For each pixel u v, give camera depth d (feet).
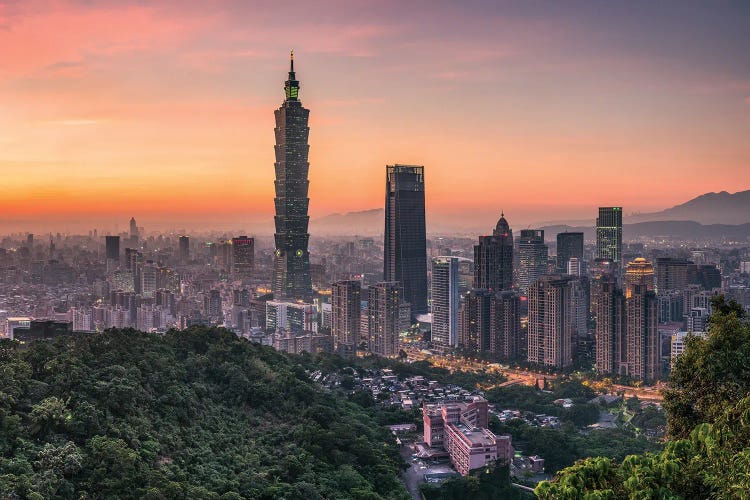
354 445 537.24
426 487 575.38
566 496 160.15
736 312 251.80
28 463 342.85
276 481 443.32
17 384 404.16
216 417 520.42
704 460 162.09
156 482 368.07
